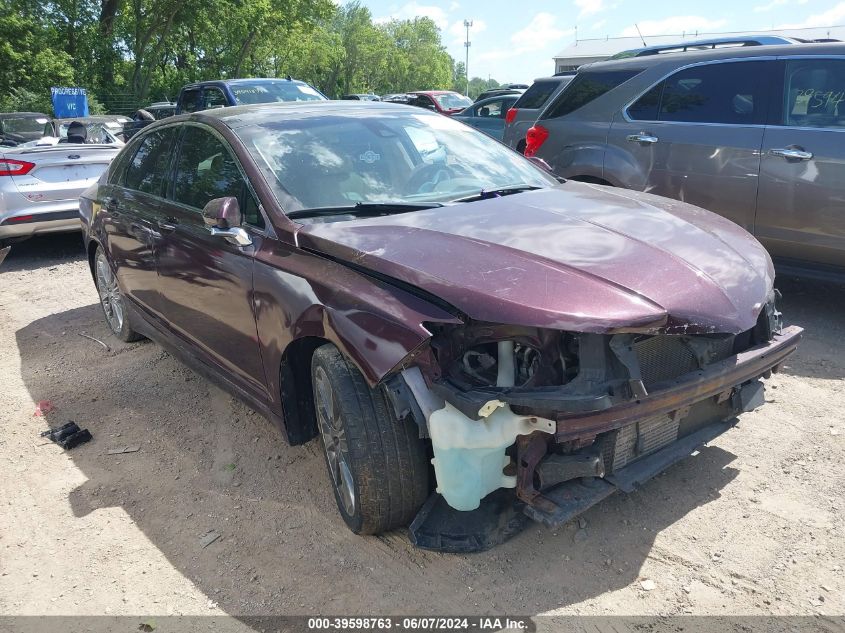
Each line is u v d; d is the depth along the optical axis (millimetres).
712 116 5512
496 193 3598
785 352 3057
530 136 6828
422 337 2434
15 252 9344
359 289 2719
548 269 2551
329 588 2725
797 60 5102
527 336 2482
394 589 2688
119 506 3381
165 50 41938
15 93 30750
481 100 14781
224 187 3627
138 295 4715
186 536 3115
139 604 2711
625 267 2604
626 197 3572
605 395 2340
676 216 3242
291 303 2961
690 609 2479
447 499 2572
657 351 2676
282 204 3270
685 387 2613
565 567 2719
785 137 5039
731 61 5457
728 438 3580
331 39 71562
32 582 2869
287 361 3127
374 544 2951
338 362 2781
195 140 4059
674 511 3012
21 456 3908
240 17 40438
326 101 4352
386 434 2668
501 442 2465
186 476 3613
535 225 2953
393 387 2537
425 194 3533
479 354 2633
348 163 3590
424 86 106562
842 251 4875
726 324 2557
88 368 5152
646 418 2516
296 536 3055
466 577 2711
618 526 2932
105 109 35000
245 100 11133
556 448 2576
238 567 2887
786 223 5105
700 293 2590
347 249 2846
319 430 3127
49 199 8398
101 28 35906
